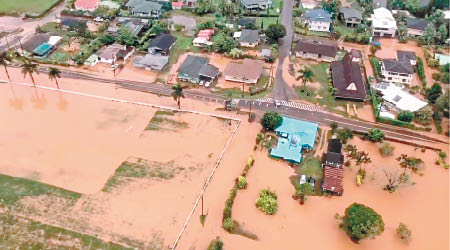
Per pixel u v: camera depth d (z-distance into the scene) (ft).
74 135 360.48
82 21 520.01
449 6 568.00
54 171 325.83
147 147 350.02
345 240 280.92
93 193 308.19
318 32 526.57
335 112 393.70
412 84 433.07
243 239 279.08
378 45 498.69
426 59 476.13
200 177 323.16
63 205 297.94
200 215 293.64
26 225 282.97
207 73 425.69
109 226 283.79
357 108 399.85
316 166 335.67
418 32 520.01
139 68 451.94
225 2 557.33
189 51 480.64
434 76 442.50
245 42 485.56
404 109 386.93
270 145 353.92
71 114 385.09
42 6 567.18
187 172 327.06
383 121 380.78
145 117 383.45
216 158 340.59
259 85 426.51
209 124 376.07
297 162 336.49
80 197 304.50
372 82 432.25
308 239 280.92
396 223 293.02
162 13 553.64
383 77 438.40
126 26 495.00
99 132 364.58
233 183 319.27
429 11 566.36
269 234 283.18
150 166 331.77
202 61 446.60
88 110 390.63
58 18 540.11
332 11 558.97
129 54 469.98
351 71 422.41
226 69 433.07
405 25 540.93
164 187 313.94
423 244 279.69
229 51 471.62
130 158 338.95
